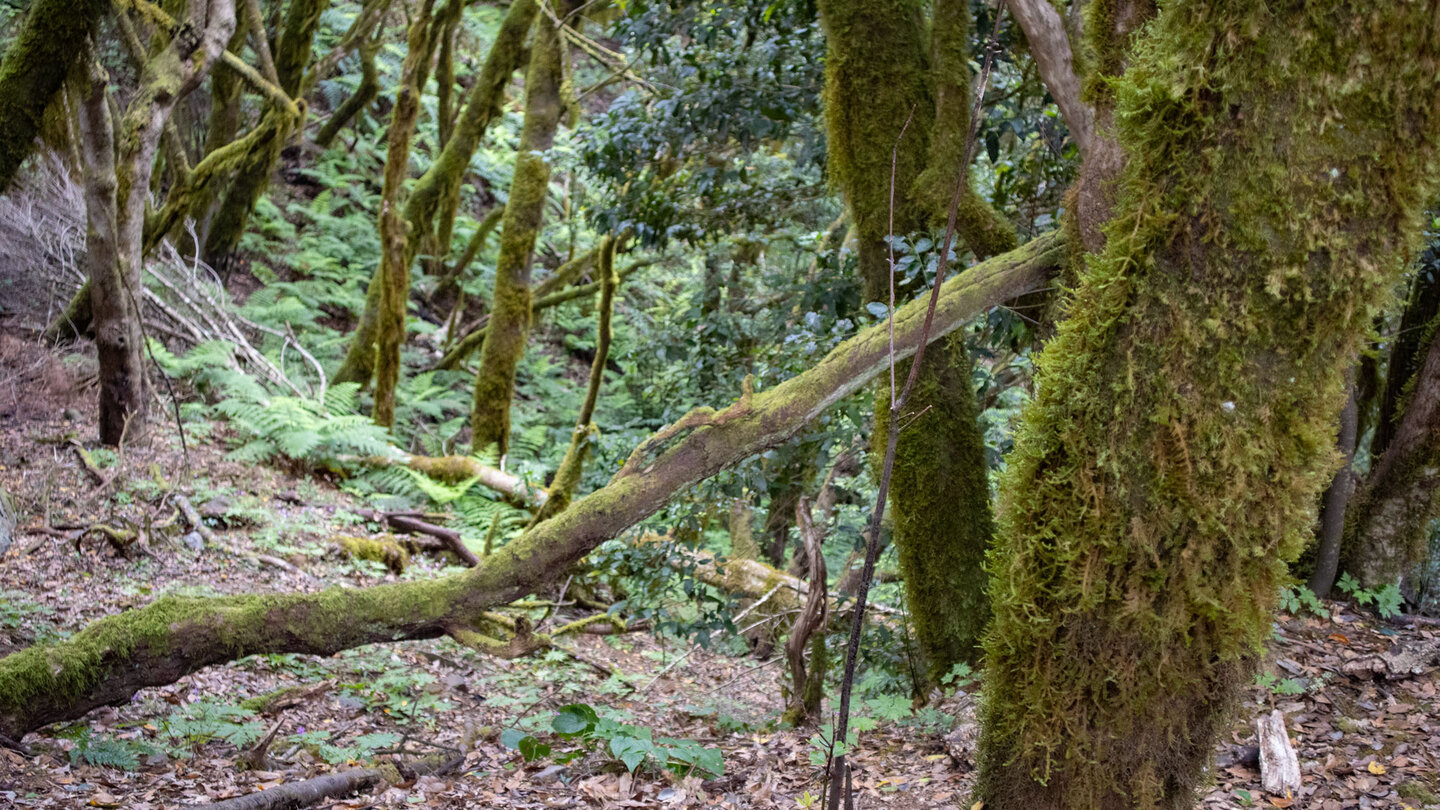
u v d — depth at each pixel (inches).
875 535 86.0
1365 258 79.2
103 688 130.7
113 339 317.1
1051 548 92.9
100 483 296.0
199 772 148.3
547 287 534.9
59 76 216.4
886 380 187.3
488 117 489.4
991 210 179.8
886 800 140.6
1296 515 85.3
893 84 183.8
